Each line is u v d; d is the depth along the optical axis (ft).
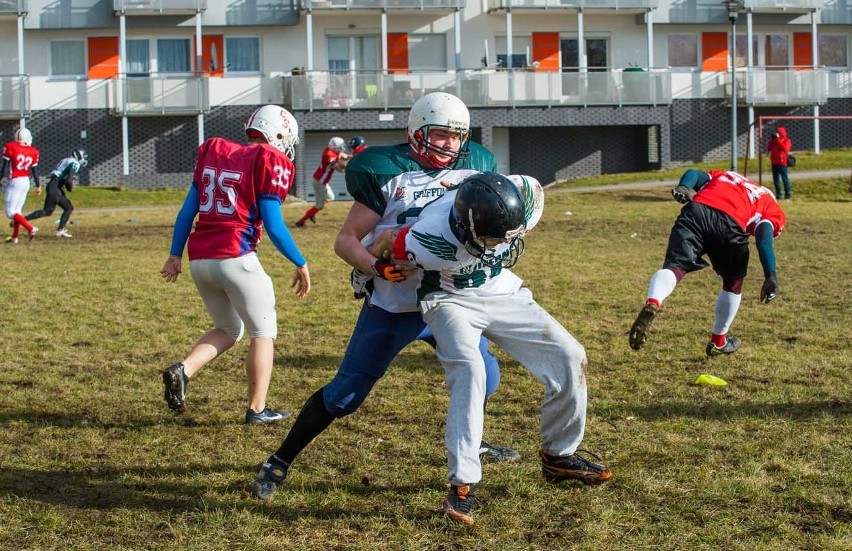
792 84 114.21
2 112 103.55
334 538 13.25
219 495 14.85
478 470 13.35
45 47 107.24
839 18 118.21
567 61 115.85
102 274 38.81
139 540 13.23
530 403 19.79
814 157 104.32
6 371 22.95
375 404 19.81
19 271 39.75
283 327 28.27
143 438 17.84
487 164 14.75
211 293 18.51
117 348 25.55
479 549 12.84
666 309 30.30
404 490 15.06
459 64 112.06
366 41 112.06
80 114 106.83
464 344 13.43
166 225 62.39
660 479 15.20
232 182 17.89
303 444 14.67
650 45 112.37
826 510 13.88
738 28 117.50
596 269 39.09
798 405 19.25
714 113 116.16
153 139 107.55
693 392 20.39
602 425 18.21
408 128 14.20
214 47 109.91
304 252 45.68
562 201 75.10
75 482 15.52
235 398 20.70
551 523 13.67
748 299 31.91
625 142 115.96
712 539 12.98
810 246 45.85
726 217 22.22
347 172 14.12
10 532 13.39
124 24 105.40
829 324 27.50
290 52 110.83
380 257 13.64
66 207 54.03
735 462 15.97
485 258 13.33
